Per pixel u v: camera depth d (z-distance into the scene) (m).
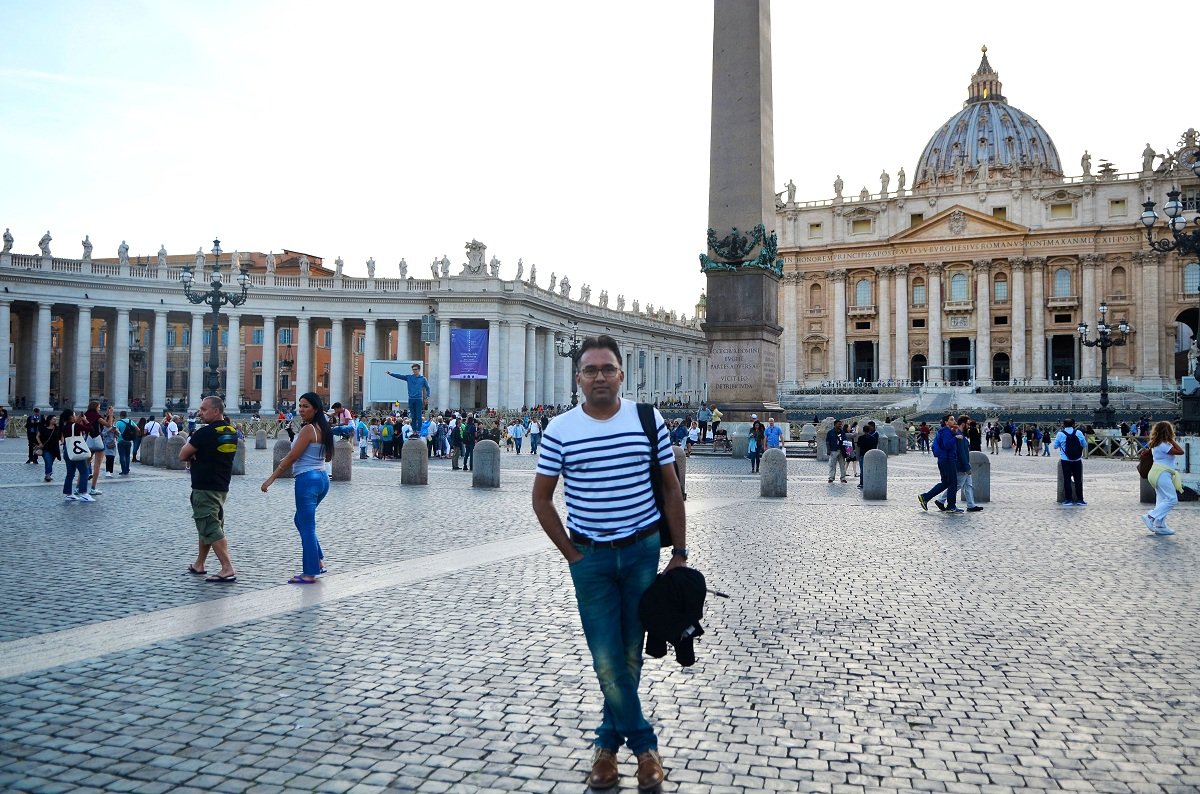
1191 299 94.19
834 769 4.71
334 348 74.88
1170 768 4.73
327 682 6.00
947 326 102.19
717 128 30.00
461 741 5.02
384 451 33.84
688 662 4.62
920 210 104.31
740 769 4.70
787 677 6.24
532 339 80.88
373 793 4.35
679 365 115.69
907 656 6.77
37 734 5.03
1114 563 10.89
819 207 108.25
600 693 5.84
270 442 47.69
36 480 21.53
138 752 4.80
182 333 95.75
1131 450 39.94
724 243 30.36
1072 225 97.56
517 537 12.52
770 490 18.69
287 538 12.34
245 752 4.82
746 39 29.27
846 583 9.48
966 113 138.38
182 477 22.78
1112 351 96.44
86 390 64.94
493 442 20.75
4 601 8.32
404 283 76.50
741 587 9.22
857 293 106.75
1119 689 6.02
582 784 4.51
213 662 6.43
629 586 4.71
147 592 8.77
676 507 4.80
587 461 4.67
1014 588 9.30
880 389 93.50
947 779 4.59
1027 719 5.45
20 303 64.19
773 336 31.78
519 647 6.88
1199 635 7.42
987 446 51.38
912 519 15.27
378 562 10.48
